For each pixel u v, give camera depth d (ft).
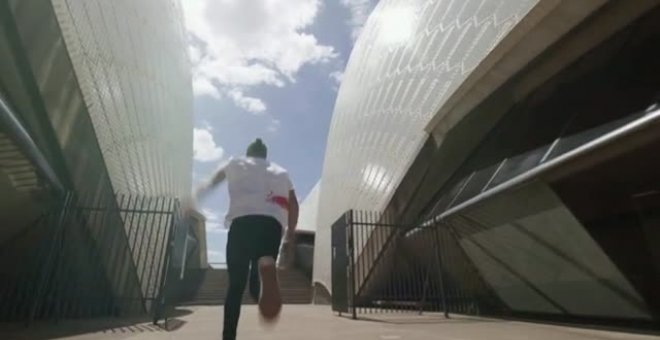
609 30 22.34
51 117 22.02
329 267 65.00
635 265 19.33
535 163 21.30
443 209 31.63
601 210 20.22
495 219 23.63
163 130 50.03
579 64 24.58
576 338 13.96
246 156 9.83
